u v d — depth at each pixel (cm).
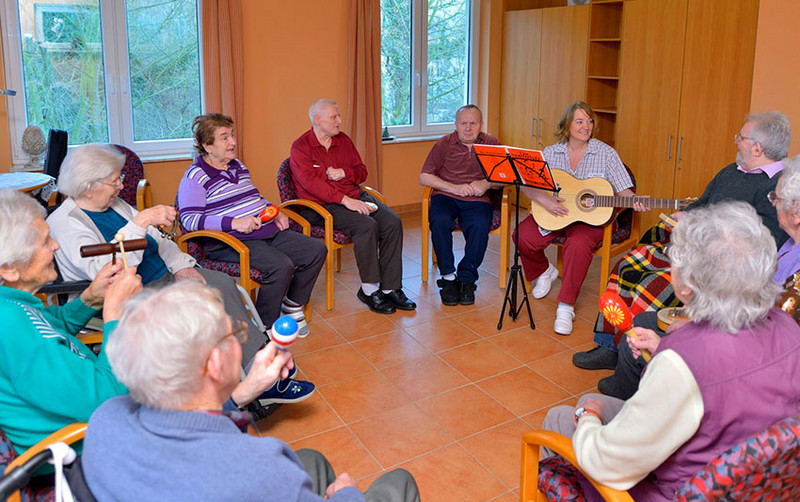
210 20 477
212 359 121
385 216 394
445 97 619
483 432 272
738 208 148
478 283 434
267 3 506
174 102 504
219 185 344
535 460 174
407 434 271
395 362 329
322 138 396
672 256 150
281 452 120
